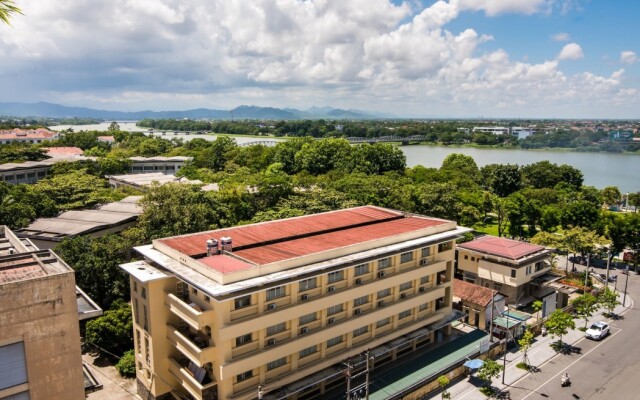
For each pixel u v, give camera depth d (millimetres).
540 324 64938
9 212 77562
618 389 51188
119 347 54406
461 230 60406
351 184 105625
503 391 50625
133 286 46344
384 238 52031
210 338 40125
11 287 29938
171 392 44938
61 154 170000
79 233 72750
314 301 44781
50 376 32062
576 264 93812
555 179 154000
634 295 78938
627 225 89375
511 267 67312
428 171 145000
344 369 46438
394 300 53219
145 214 71625
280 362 44281
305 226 57531
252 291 39344
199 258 44844
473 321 64875
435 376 50969
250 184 103875
